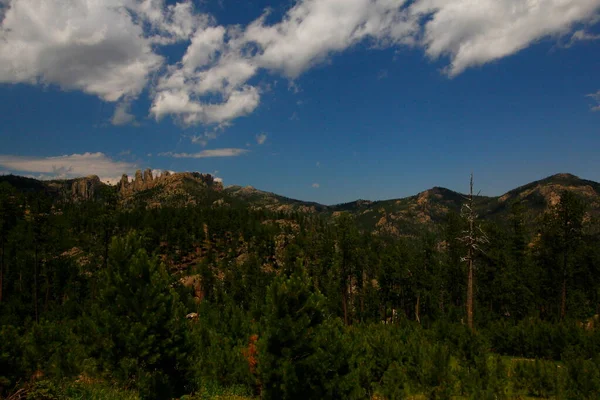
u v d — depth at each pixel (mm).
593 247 52344
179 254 118250
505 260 51500
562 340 26516
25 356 13625
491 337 30766
